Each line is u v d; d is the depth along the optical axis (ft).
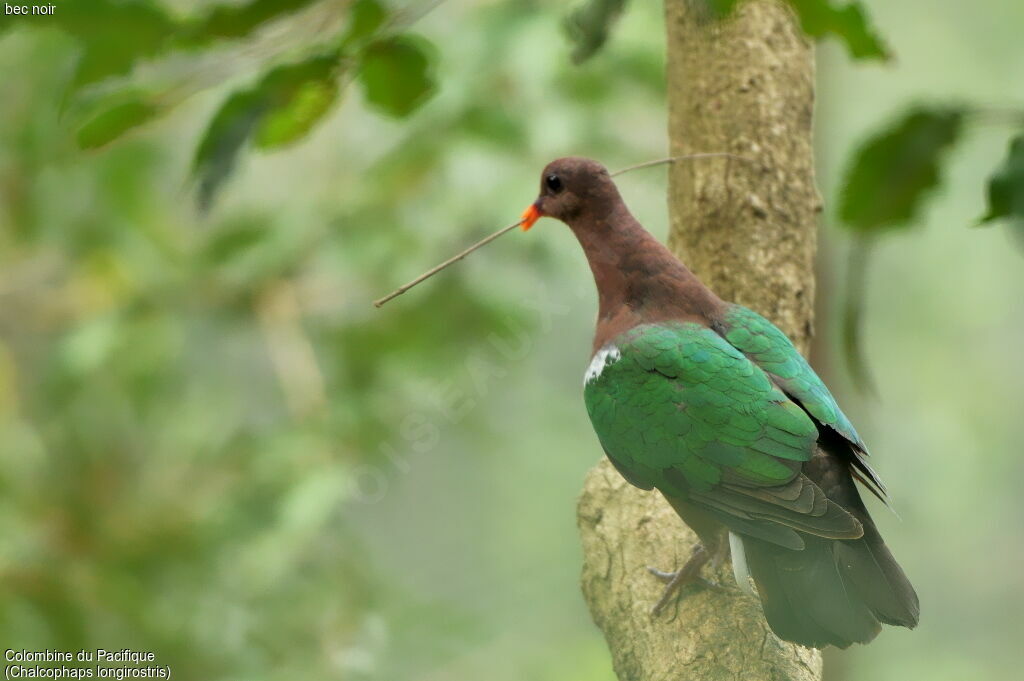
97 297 46.83
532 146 40.27
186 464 43.70
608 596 23.34
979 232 64.44
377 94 13.41
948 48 65.16
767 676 20.48
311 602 41.11
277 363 44.45
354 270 42.42
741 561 20.68
